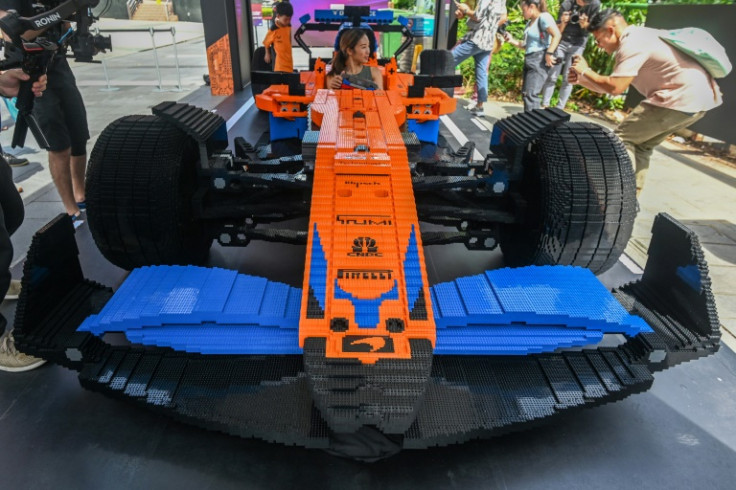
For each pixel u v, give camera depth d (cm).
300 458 194
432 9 997
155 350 201
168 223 264
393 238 196
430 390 188
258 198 304
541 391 190
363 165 226
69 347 190
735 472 194
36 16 244
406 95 435
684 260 212
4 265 220
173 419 191
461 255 349
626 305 224
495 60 930
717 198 481
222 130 317
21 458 193
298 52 1312
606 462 196
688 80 361
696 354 201
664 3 688
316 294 178
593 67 852
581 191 256
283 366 196
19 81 238
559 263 272
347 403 155
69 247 219
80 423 209
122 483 183
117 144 262
